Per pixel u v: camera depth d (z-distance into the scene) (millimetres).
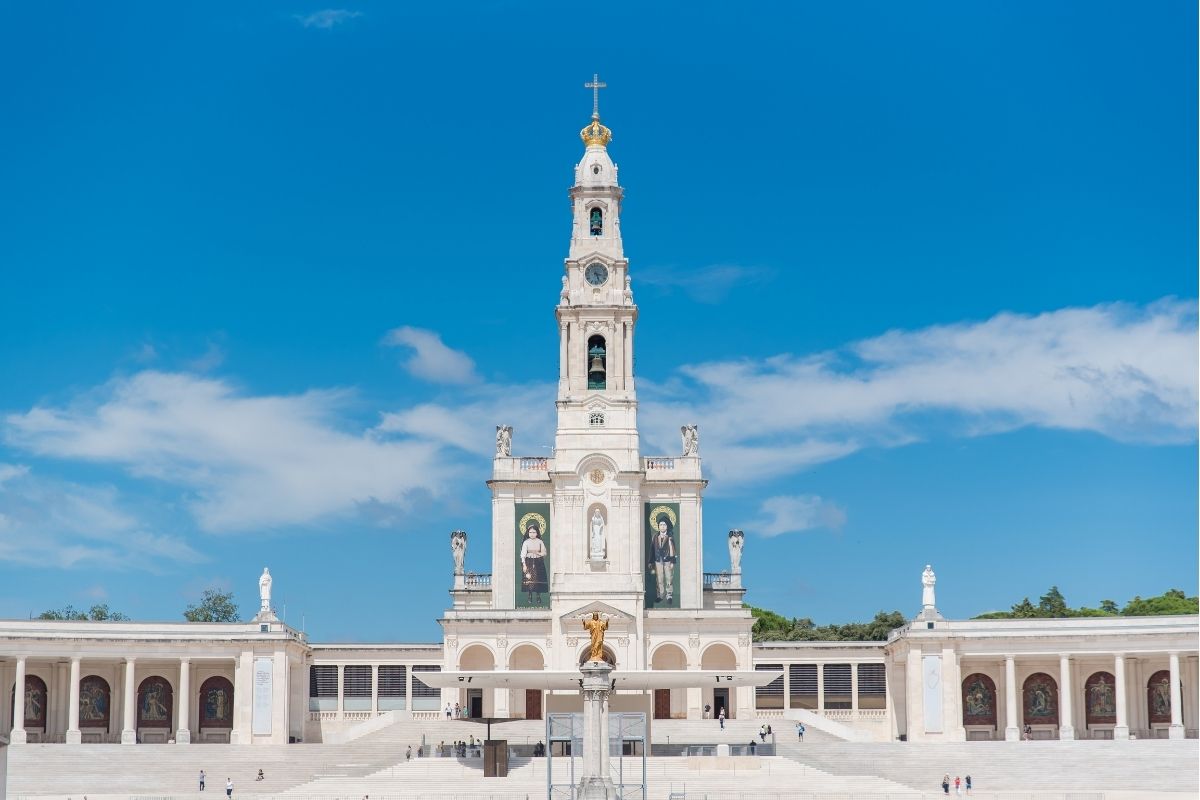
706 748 114125
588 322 142750
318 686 145125
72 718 128875
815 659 145000
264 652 132000
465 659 139625
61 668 133375
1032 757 112875
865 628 193000
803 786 101062
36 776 111062
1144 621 130125
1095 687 135250
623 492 139375
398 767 107938
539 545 141500
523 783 101625
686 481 142000
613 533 138875
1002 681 137125
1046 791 106625
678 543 141750
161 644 131250
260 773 112188
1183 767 108562
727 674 110000
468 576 143750
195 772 112625
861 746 117062
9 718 131750
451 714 136375
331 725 143750
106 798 103438
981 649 132125
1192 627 127875
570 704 116062
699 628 137750
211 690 137125
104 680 134875
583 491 139625
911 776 110562
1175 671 127750
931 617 133000
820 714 143875
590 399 140875
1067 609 190750
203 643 131625
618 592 137375
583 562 138500
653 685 114188
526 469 143125
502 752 104812
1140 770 108688
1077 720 134875
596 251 143750
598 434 140250
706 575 144250
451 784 101562
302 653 139000
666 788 99375
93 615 191875
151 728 135250
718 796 95500
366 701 145000
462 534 144500
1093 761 111375
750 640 137875
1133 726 133250
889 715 141250
